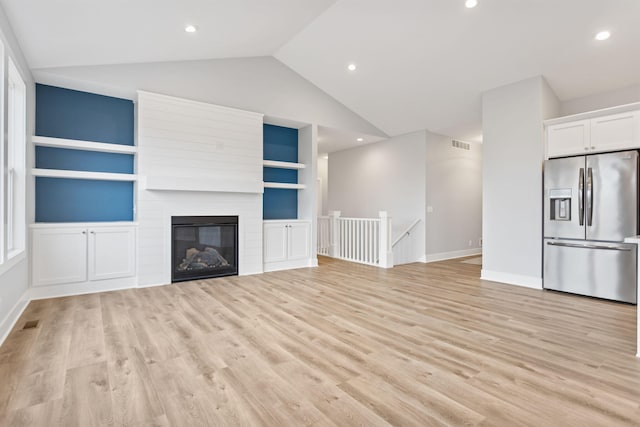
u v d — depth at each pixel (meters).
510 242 4.45
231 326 2.77
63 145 3.74
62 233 3.65
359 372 2.01
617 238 3.55
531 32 3.71
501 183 4.55
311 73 5.50
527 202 4.29
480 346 2.39
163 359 2.16
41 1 2.50
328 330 2.69
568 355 2.25
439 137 6.70
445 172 6.80
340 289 4.09
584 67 3.99
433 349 2.34
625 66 3.90
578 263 3.81
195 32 3.70
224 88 4.80
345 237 6.62
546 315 3.10
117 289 3.99
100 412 1.60
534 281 4.20
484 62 4.31
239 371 2.01
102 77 3.90
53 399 1.70
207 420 1.55
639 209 3.46
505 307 3.35
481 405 1.67
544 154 4.20
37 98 3.87
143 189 4.13
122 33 3.29
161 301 3.52
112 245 3.95
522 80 4.35
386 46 4.50
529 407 1.65
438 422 1.53
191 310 3.21
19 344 2.38
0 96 2.51
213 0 3.09
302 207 5.98
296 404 1.67
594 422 1.54
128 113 4.42
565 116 4.40
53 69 3.63
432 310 3.24
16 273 2.93
